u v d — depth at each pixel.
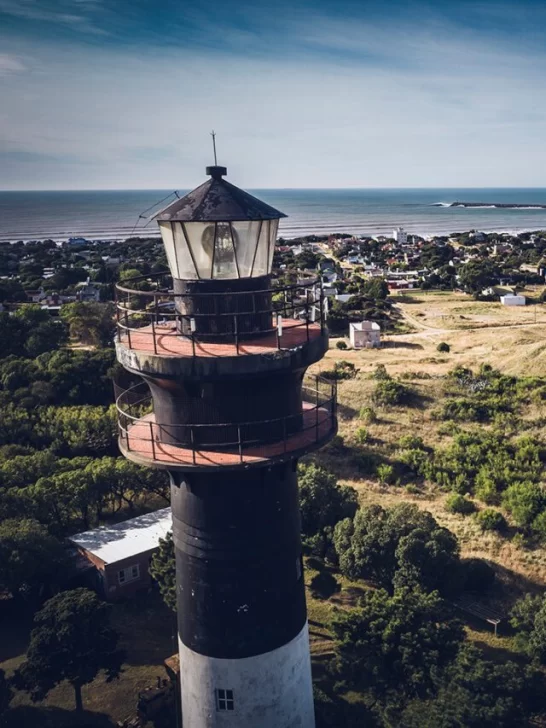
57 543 28.97
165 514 33.81
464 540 31.88
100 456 41.62
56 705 22.61
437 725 16.20
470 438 42.06
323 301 10.73
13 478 34.44
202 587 10.73
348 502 32.66
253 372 9.36
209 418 10.02
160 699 21.73
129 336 10.59
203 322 9.98
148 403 30.08
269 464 9.75
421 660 19.22
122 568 29.30
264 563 10.72
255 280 10.08
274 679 11.11
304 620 11.80
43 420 43.28
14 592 27.80
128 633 26.91
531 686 18.64
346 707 18.72
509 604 27.19
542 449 40.53
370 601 22.17
